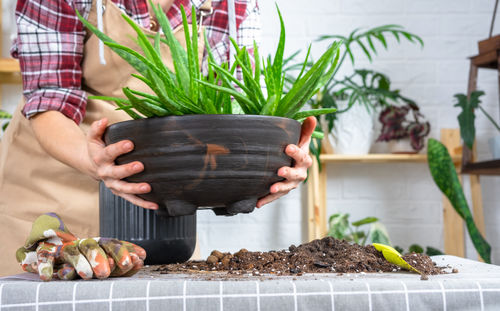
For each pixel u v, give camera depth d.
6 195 1.63
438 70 3.15
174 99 0.97
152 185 0.96
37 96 1.41
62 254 0.98
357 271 1.09
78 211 1.62
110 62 1.50
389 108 2.88
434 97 3.14
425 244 3.10
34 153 1.61
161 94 0.92
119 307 0.89
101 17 1.44
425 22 3.16
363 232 2.83
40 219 1.03
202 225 3.03
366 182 3.12
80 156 1.24
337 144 2.85
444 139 3.03
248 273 1.07
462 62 3.16
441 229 3.11
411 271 1.09
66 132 1.31
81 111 1.46
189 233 1.29
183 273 1.08
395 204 3.11
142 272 1.11
